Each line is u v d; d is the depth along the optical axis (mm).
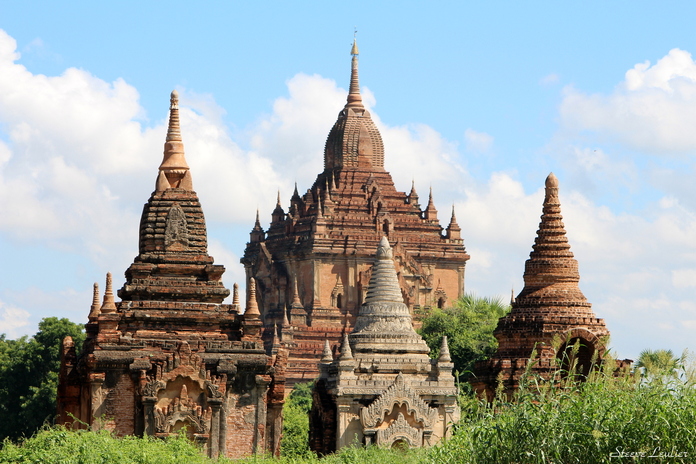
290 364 185250
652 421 54844
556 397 58969
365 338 97125
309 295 199250
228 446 80875
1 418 139000
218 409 80188
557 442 55750
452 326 152625
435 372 96125
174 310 83625
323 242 198750
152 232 86688
